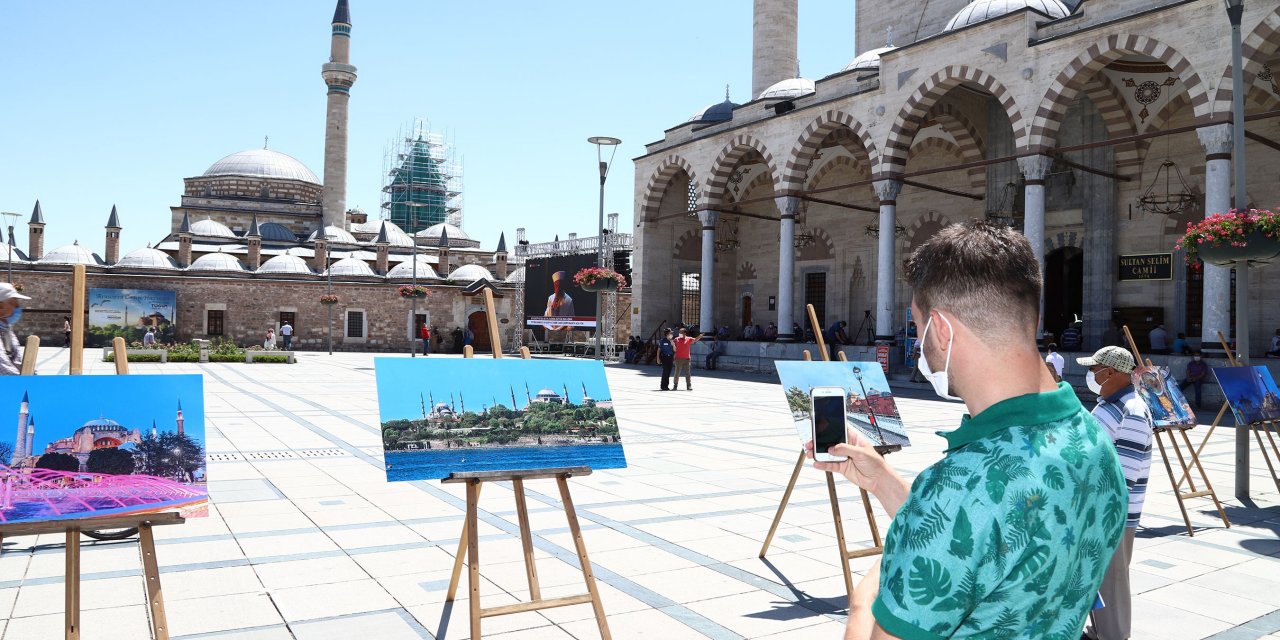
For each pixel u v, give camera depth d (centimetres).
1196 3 1895
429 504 782
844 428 252
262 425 1370
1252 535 740
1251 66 1838
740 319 4062
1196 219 2428
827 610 516
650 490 872
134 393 370
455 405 436
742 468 1022
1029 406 164
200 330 5106
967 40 2403
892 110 2638
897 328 3303
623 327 4947
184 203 6638
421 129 8200
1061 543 152
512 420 446
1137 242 2555
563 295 4500
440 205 8119
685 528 711
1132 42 2019
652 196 3788
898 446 533
